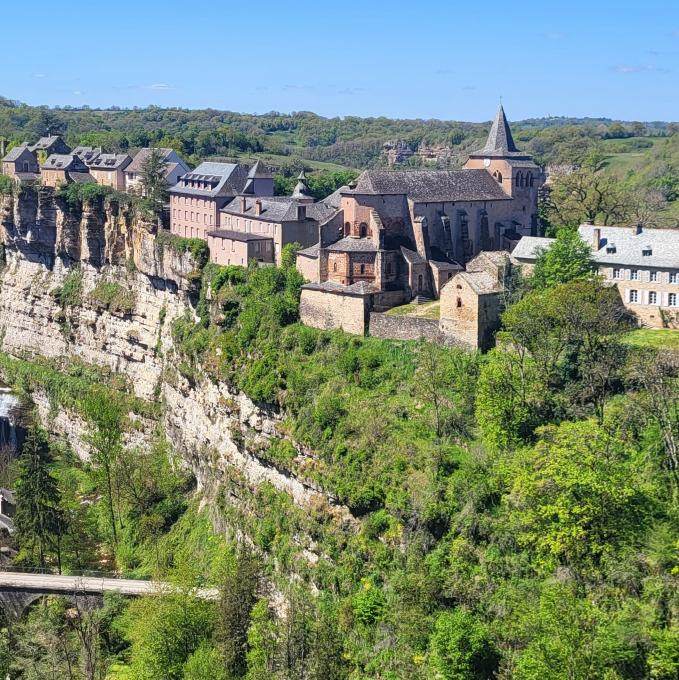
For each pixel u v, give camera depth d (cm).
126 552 16612
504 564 11038
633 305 14850
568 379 13050
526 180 19162
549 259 15050
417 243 16862
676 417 11469
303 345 15725
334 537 13088
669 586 9719
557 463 10800
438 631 10394
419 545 11819
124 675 12950
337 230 16962
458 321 14262
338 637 11762
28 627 13612
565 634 9275
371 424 13475
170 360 19350
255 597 13438
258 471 15475
